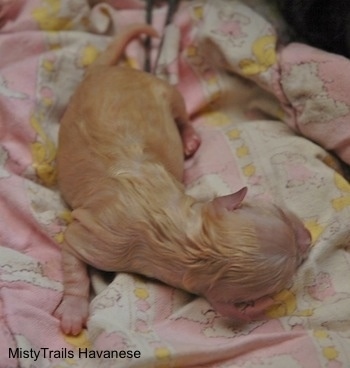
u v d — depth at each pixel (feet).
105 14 1.97
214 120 1.91
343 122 1.77
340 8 1.77
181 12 1.96
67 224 1.71
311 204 1.73
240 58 1.84
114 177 1.65
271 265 1.55
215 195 1.71
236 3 1.90
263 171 1.77
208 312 1.60
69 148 1.72
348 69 1.76
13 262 1.63
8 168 1.75
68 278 1.64
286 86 1.81
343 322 1.60
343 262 1.67
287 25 1.89
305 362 1.54
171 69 1.91
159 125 1.74
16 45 1.87
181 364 1.52
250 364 1.54
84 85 1.78
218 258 1.55
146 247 1.60
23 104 1.78
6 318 1.55
